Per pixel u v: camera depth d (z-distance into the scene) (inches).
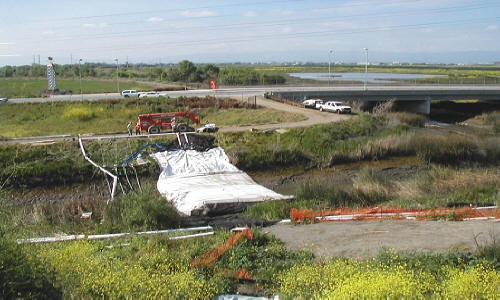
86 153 1302.9
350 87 2763.3
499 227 548.7
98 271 391.5
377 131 1569.9
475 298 326.6
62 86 3314.5
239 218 716.7
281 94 2225.6
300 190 930.7
